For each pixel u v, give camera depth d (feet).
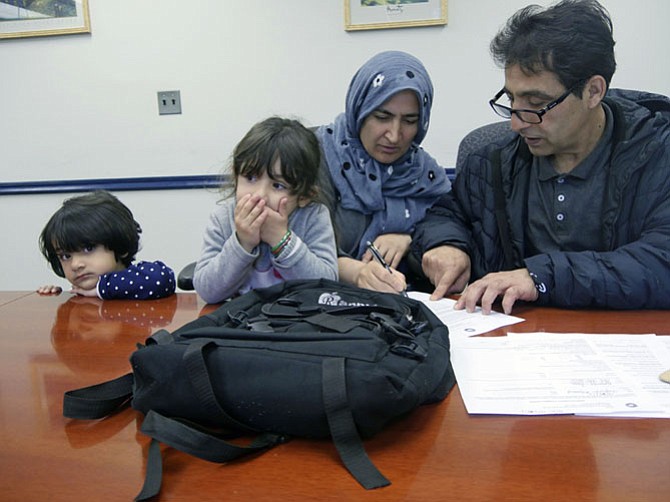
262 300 2.96
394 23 7.75
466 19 7.63
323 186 4.23
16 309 3.85
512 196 4.25
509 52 3.59
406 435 1.97
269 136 3.56
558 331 2.95
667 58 7.39
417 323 2.50
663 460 1.76
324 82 8.11
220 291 3.68
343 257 4.26
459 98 7.89
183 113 8.46
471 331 2.98
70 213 4.24
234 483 1.72
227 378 1.96
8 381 2.59
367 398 1.83
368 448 1.89
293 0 7.91
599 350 2.62
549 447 1.85
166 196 8.77
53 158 8.86
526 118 3.65
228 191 4.01
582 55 3.41
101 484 1.75
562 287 3.33
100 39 8.36
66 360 2.84
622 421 2.00
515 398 2.18
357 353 1.98
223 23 8.11
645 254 3.38
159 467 1.78
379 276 3.81
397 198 4.78
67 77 8.54
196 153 8.58
